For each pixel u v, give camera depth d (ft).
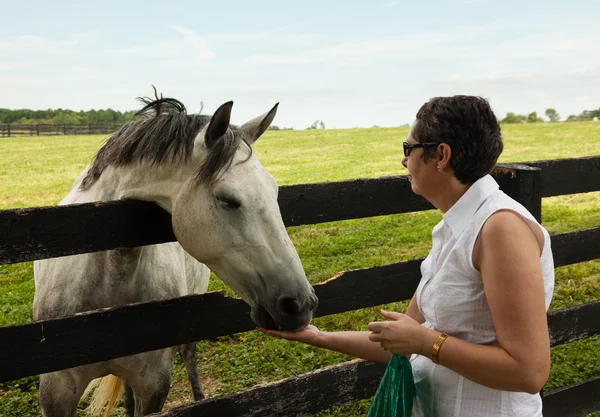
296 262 6.81
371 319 18.07
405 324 5.10
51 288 8.51
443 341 4.96
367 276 8.77
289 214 7.98
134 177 7.64
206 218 6.95
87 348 7.09
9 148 97.81
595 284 20.34
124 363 8.59
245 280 6.90
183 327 7.64
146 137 7.48
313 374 8.55
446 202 5.35
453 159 5.05
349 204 8.41
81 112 252.21
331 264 24.25
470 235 5.05
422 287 5.67
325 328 17.49
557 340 10.02
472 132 4.98
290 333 6.65
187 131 7.41
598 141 82.12
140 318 7.35
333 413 12.43
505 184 8.98
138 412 9.58
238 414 8.04
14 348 6.69
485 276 4.86
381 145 91.45
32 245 6.65
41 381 8.64
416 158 5.28
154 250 8.73
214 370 14.92
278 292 6.66
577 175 10.02
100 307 8.38
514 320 4.62
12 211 6.46
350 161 69.15
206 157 6.97
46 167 69.31
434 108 5.16
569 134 95.61
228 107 6.86
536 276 4.65
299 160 71.87
